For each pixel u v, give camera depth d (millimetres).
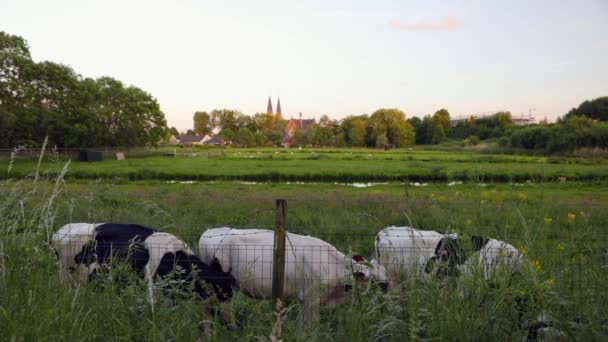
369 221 8375
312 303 4129
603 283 3422
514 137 59094
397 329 2998
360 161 43031
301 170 29516
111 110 45812
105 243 4641
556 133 52406
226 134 115250
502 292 3061
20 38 38656
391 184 22188
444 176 26672
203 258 5000
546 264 3857
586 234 4547
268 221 8555
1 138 34000
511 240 4656
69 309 2850
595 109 76062
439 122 100812
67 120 38906
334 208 10430
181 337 2975
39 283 3021
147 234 4805
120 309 3064
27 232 3461
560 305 3172
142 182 22531
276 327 2732
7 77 36188
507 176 25734
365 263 3928
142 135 51531
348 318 3189
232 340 3389
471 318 2928
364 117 105438
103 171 26391
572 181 23859
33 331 2512
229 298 4422
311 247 4672
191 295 3799
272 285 4273
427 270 3842
